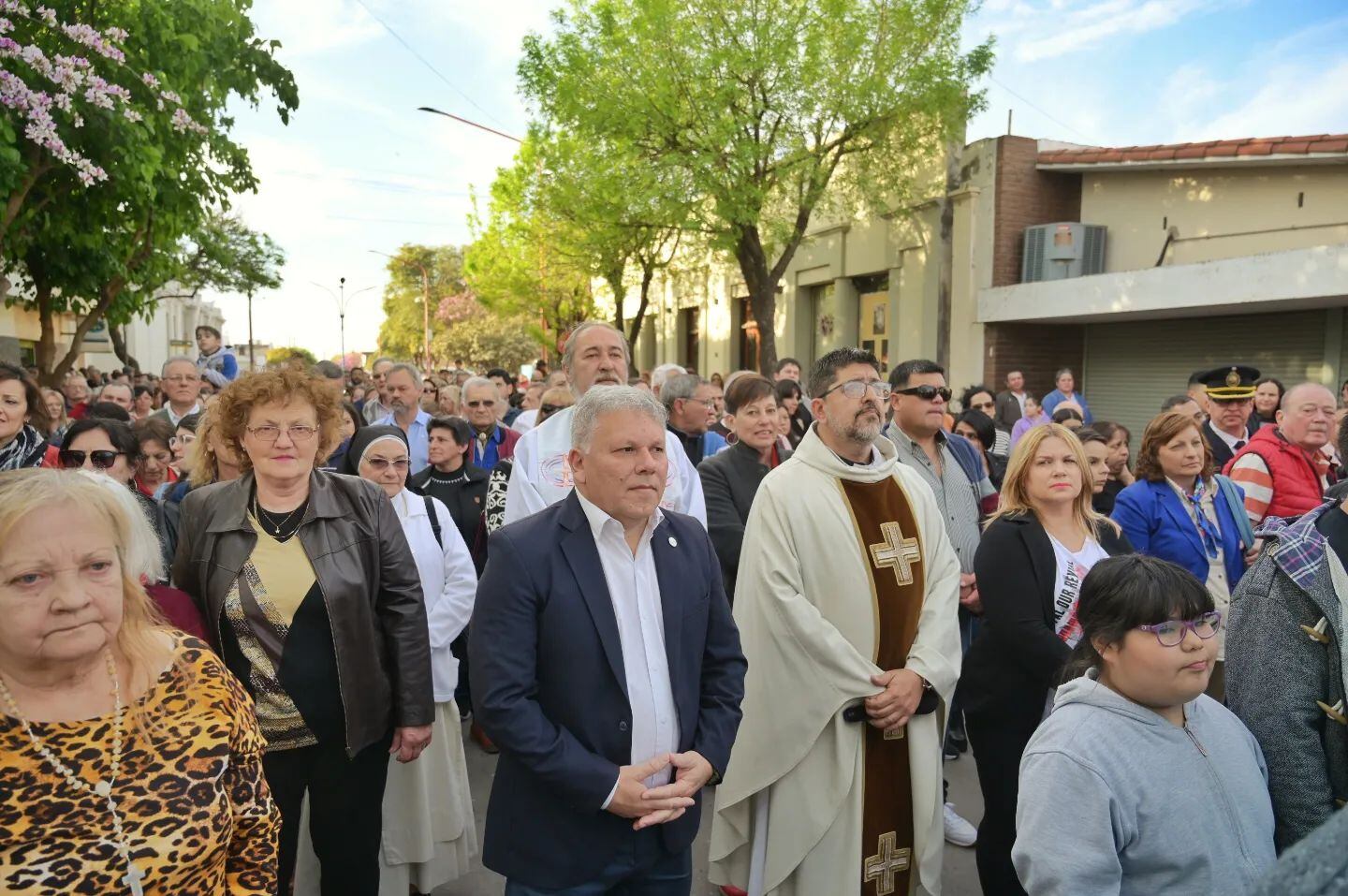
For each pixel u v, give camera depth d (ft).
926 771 10.25
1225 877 6.15
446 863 11.44
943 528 11.38
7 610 5.02
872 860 10.14
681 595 8.04
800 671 10.19
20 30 22.41
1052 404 36.04
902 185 45.16
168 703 5.63
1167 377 40.11
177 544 9.87
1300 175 33.19
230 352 32.83
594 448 7.70
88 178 21.70
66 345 70.64
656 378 20.01
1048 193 42.98
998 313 42.11
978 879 11.99
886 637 10.39
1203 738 6.50
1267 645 7.04
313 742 9.02
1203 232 36.86
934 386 13.70
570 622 7.54
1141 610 6.22
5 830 4.94
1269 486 13.93
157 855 5.22
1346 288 28.81
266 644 8.81
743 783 10.60
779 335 61.21
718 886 11.96
